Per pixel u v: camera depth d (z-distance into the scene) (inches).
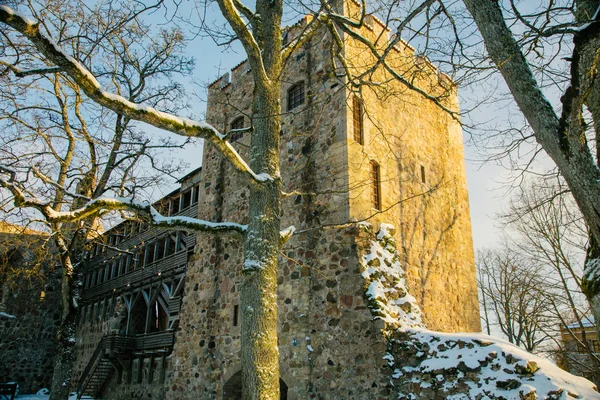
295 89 535.8
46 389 944.9
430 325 480.4
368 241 424.8
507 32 214.8
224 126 632.4
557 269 628.7
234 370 476.4
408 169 524.4
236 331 493.4
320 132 480.4
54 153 520.7
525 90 209.5
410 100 565.3
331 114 475.5
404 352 363.9
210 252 569.3
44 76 484.4
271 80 278.7
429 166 563.5
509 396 292.0
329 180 454.9
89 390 845.8
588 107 233.0
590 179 192.7
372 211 451.2
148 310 756.6
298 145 499.2
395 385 353.7
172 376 557.0
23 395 909.2
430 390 332.5
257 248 244.4
